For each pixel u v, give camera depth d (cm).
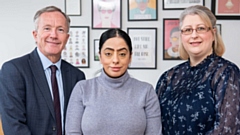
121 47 135
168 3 267
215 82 137
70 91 167
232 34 267
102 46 138
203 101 137
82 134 135
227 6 265
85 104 135
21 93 147
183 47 164
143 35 270
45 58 162
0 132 151
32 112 148
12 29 275
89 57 274
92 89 139
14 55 276
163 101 158
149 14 269
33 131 148
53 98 158
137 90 140
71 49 274
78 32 273
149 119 138
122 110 132
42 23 157
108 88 138
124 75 139
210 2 265
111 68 135
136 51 271
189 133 140
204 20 143
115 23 271
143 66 272
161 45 270
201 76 146
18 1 273
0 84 149
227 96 131
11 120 143
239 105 130
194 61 158
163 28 269
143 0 268
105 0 271
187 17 148
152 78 273
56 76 165
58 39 159
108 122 129
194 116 138
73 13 271
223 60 145
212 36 149
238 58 267
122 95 136
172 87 160
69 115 138
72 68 177
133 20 270
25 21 274
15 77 147
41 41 158
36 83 153
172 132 148
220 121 129
